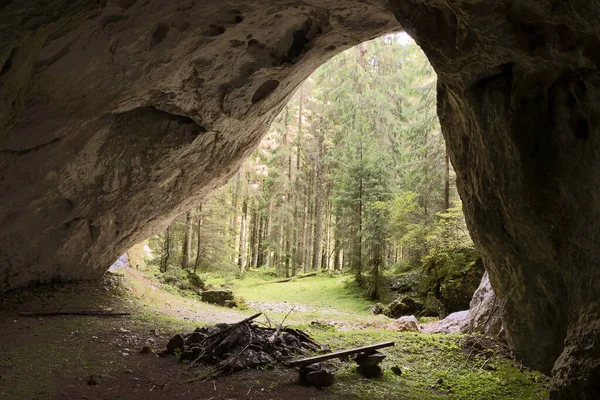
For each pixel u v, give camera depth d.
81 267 9.98
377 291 17.23
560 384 4.44
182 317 9.98
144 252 17.14
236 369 5.70
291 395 5.02
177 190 10.29
